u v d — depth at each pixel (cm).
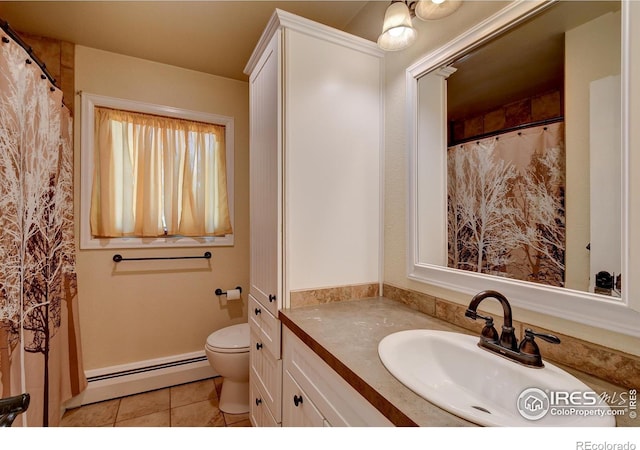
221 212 235
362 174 145
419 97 128
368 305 134
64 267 174
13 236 116
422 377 87
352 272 142
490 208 101
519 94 92
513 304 92
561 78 82
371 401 69
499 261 97
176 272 222
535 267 88
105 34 185
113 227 201
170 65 221
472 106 107
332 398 88
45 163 141
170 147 220
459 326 107
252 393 164
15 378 119
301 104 129
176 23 175
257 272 157
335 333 101
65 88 190
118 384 202
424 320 114
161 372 215
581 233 77
